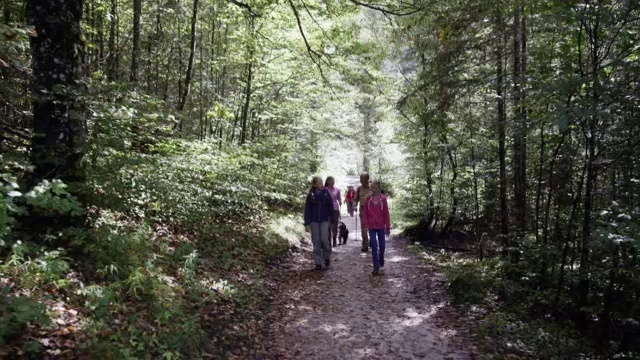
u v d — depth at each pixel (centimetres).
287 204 1720
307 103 1781
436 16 893
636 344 527
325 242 926
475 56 924
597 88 517
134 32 1070
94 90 560
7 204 316
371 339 548
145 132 729
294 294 730
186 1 1451
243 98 1692
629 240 431
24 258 423
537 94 612
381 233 912
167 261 612
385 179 2528
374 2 855
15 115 622
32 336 332
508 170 1043
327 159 2564
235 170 981
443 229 1571
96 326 380
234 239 899
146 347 398
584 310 597
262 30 1376
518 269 758
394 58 1347
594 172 609
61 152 505
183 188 786
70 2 509
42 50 492
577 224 668
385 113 1664
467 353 511
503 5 754
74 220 519
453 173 1362
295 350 509
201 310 530
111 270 469
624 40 547
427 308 684
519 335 561
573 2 572
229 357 462
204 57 1731
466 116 1009
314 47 1326
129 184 611
